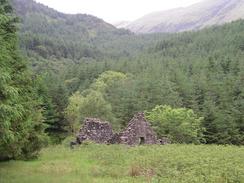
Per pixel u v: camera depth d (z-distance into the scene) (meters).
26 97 21.42
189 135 43.91
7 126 11.74
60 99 69.19
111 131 33.56
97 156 24.64
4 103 12.20
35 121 25.05
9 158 24.50
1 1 20.22
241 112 60.88
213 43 162.50
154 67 125.12
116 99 82.44
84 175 17.78
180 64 125.44
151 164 20.30
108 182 15.97
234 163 19.77
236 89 77.75
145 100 70.69
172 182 15.99
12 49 20.95
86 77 120.88
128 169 19.27
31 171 18.94
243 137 55.94
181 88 82.31
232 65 105.25
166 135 42.19
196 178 16.45
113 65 136.62
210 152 23.94
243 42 145.75
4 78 11.82
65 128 67.69
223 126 55.03
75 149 30.03
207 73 99.56
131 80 99.06
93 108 68.44
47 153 28.62
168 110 45.19
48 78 75.81
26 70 22.48
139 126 32.62
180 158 21.23
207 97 69.81
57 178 16.61
